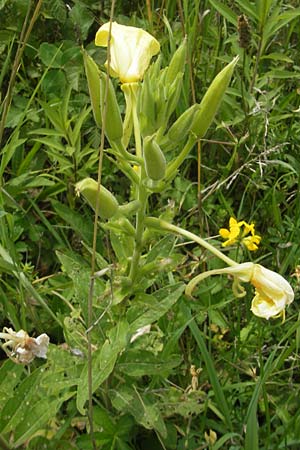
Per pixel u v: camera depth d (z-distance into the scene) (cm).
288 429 39
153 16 58
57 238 47
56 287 43
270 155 53
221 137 55
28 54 57
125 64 32
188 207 51
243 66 51
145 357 37
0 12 57
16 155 52
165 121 32
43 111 55
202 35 58
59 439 36
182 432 39
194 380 39
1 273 46
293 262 48
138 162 32
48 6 56
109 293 34
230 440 40
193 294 43
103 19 59
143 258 36
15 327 41
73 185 49
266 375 37
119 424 38
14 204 47
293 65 57
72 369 35
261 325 45
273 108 54
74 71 54
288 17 52
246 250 49
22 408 34
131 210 32
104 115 30
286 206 52
